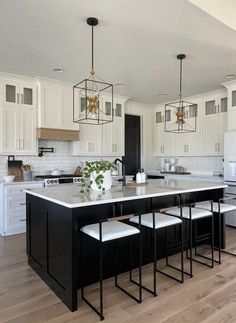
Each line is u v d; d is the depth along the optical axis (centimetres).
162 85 480
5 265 291
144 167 658
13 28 268
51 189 299
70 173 525
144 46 312
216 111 516
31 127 443
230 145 442
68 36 286
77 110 486
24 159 469
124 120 589
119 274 269
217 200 351
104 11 236
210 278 258
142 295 227
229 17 263
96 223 236
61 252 221
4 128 414
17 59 355
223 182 470
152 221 239
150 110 670
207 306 209
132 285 245
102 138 538
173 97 574
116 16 244
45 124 448
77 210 209
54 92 459
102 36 286
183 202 332
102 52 331
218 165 551
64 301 215
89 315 199
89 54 337
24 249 341
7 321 191
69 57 348
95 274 249
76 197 234
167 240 315
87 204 208
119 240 268
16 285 246
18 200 409
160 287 241
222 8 255
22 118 432
